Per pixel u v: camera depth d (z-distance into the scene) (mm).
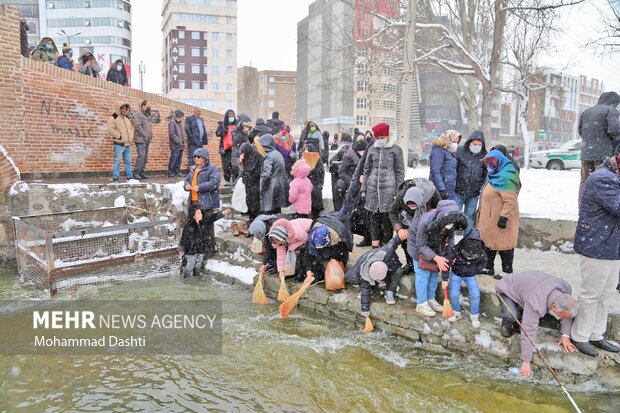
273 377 4691
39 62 10438
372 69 18641
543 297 4395
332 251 6324
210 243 8227
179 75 80000
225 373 4766
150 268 7895
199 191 7930
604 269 4309
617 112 5984
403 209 5793
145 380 4621
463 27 18484
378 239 6684
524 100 18609
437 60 16281
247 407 4164
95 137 11586
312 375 4707
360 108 67375
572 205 8070
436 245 5152
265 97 112938
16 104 10078
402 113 9508
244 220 9188
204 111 14609
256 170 7988
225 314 6328
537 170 14555
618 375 4340
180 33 79375
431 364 4945
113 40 92938
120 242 8328
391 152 6395
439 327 5199
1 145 9828
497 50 15297
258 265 7660
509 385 4484
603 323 4492
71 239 7969
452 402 4211
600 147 6086
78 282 7223
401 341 5473
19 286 7484
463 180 6496
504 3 14727
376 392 4391
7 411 4055
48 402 4207
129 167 11023
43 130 10617
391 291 5797
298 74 88625
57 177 10930
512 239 5488
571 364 4449
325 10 58656
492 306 5195
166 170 13477
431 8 18625
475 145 6441
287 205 8148
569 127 85438
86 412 4055
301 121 86875
